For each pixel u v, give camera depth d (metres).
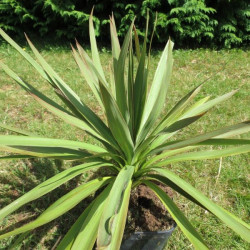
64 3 5.34
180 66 4.66
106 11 5.56
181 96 3.69
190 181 2.44
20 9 5.49
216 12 5.23
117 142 1.59
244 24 5.39
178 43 5.50
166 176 1.52
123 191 1.36
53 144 1.56
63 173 1.50
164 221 1.71
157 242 1.69
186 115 1.80
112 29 1.71
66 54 5.13
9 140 1.46
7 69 1.69
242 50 5.36
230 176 2.48
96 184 1.54
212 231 2.05
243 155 2.68
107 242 1.08
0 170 2.52
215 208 1.33
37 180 2.44
